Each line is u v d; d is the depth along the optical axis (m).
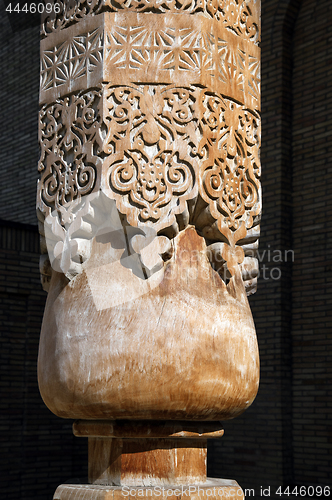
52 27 1.56
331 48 6.26
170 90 1.40
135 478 1.35
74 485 1.37
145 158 1.37
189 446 1.41
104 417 1.32
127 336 1.29
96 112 1.40
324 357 5.89
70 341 1.33
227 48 1.52
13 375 6.62
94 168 1.38
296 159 6.44
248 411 6.27
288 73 6.56
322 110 6.27
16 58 9.45
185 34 1.43
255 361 1.43
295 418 6.03
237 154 1.52
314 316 6.04
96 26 1.44
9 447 6.47
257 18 1.65
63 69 1.50
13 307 6.74
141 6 1.43
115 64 1.40
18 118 9.30
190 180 1.38
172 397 1.29
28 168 9.04
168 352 1.28
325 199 6.13
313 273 6.12
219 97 1.47
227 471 6.34
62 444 6.80
